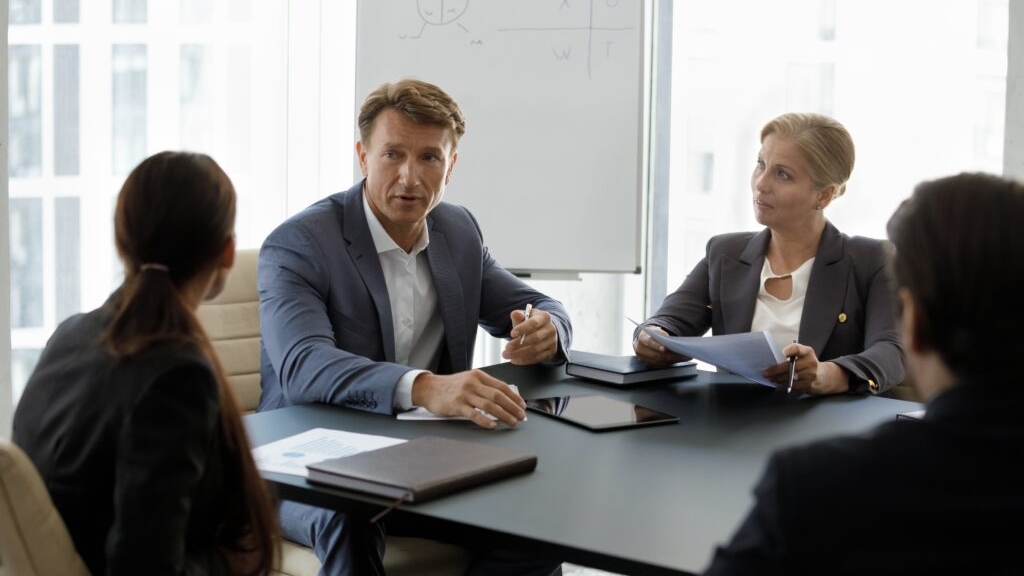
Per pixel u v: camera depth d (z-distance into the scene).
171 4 3.05
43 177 2.97
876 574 0.76
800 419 1.73
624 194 3.02
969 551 0.75
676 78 3.41
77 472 1.12
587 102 3.01
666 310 2.33
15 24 2.92
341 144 3.24
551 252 3.06
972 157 3.22
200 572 1.11
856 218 3.30
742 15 3.33
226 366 2.14
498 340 3.47
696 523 1.19
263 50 3.14
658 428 1.65
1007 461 0.76
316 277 1.93
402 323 2.09
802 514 0.78
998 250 0.78
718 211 3.42
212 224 1.17
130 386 1.09
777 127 2.26
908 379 2.21
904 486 0.77
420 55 3.05
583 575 2.95
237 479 1.19
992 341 0.78
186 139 3.10
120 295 1.18
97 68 2.99
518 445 1.53
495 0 3.02
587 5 2.99
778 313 2.26
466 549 1.81
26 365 2.99
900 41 3.22
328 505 1.29
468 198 3.08
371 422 1.63
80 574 1.11
